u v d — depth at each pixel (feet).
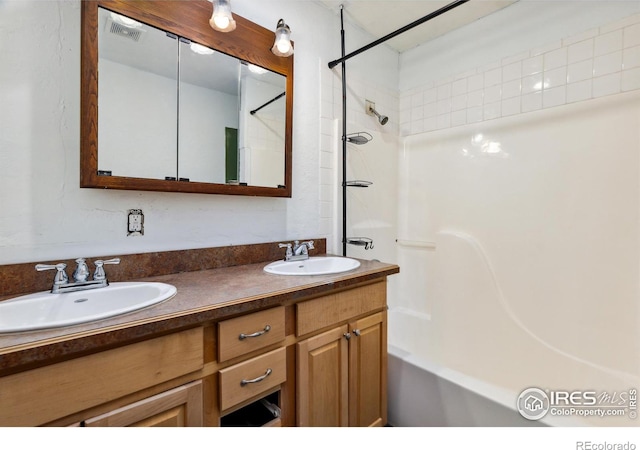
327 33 6.29
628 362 4.82
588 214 5.23
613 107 4.98
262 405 3.67
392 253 7.63
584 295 5.25
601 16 5.16
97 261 3.39
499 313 6.01
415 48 7.73
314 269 5.32
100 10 3.49
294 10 5.72
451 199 6.96
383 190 7.39
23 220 3.24
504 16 6.26
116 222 3.82
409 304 7.60
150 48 3.90
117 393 2.34
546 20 5.74
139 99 3.82
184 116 4.21
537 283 5.74
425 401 4.78
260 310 3.23
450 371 4.72
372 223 7.11
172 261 4.20
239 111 4.78
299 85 5.81
